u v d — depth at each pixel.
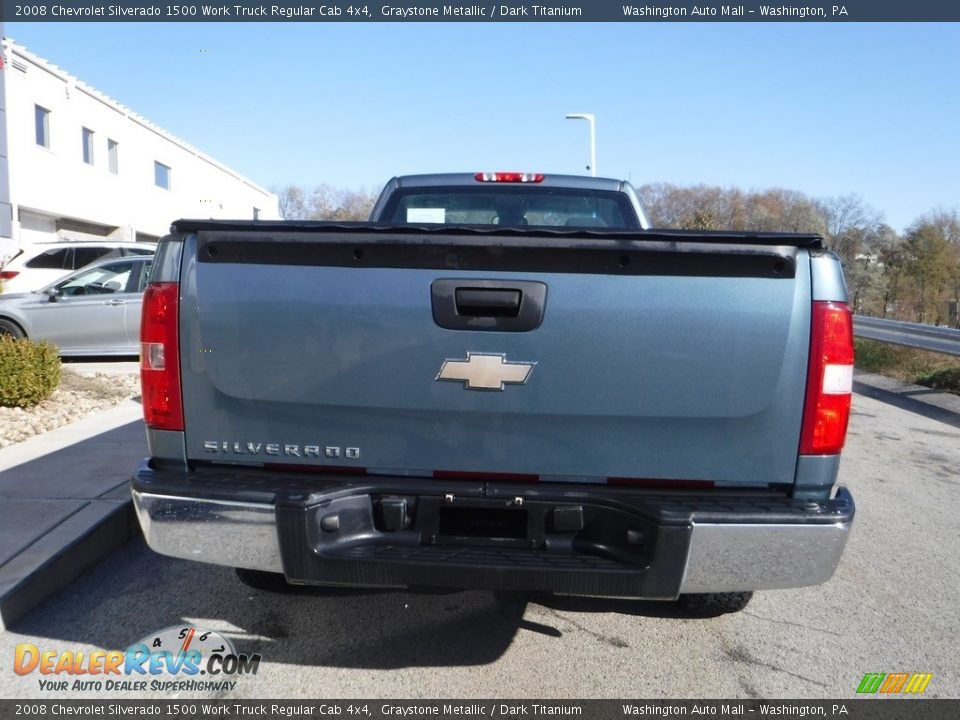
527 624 3.76
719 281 2.72
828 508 2.72
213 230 2.83
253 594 4.03
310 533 2.74
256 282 2.82
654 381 2.75
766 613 3.96
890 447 8.15
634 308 2.73
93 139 25.06
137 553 4.57
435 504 2.84
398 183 5.21
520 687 3.19
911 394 11.97
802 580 2.71
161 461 2.96
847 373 2.75
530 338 2.76
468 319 2.76
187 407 2.91
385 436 2.86
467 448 2.84
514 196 5.21
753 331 2.72
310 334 2.81
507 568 2.69
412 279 2.77
